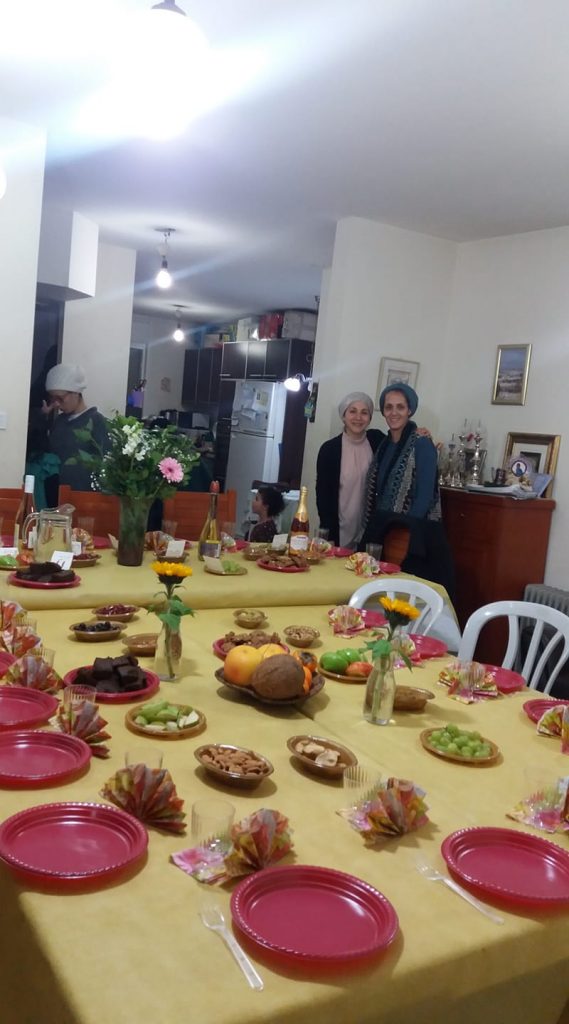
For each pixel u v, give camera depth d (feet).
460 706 6.15
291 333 26.99
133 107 7.61
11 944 3.29
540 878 3.75
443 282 16.40
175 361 35.65
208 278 23.70
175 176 13.92
